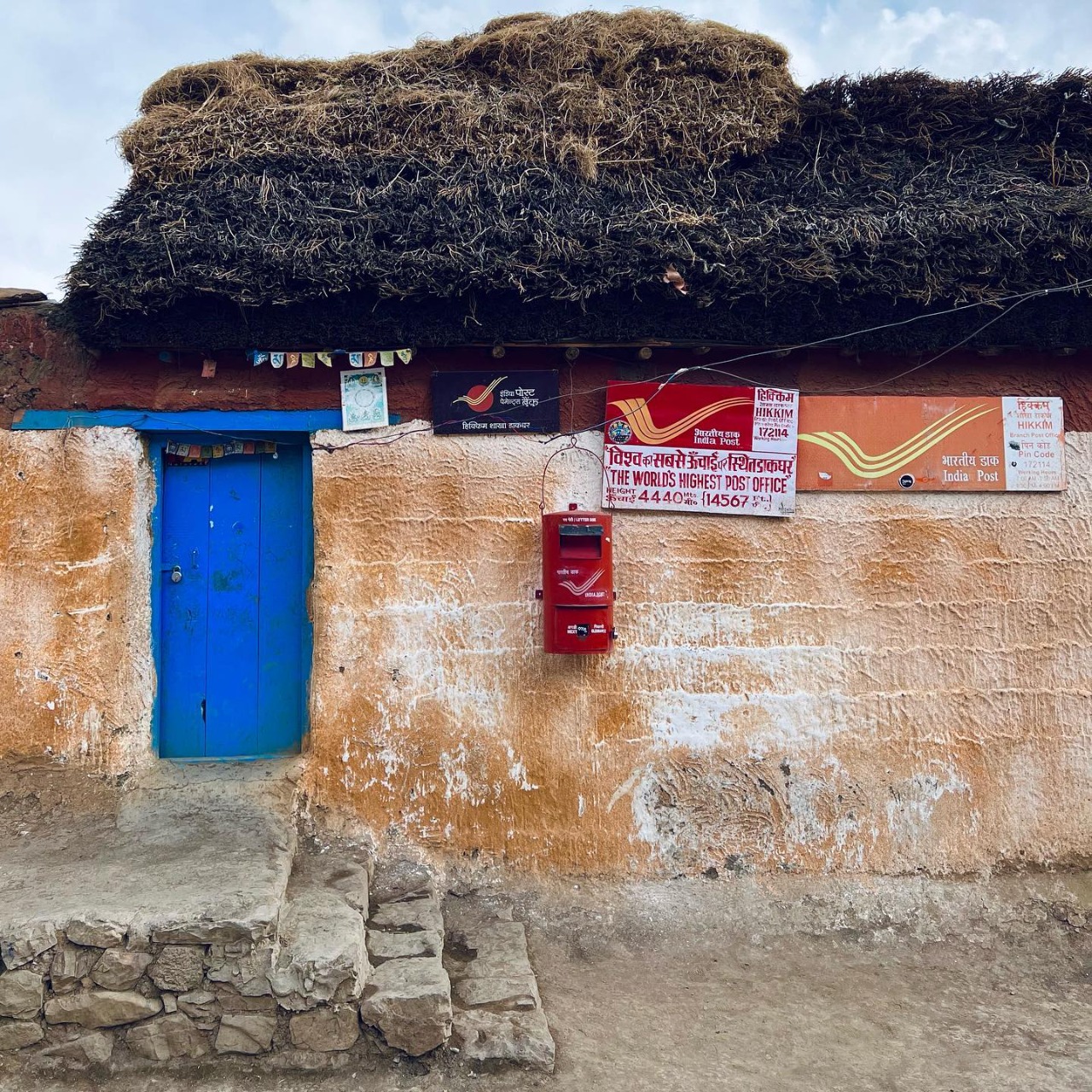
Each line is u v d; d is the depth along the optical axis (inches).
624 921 159.6
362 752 164.6
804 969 151.8
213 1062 118.8
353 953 122.8
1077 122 186.9
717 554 171.0
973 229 163.2
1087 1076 124.3
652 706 168.7
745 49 190.7
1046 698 173.3
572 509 161.3
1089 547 175.8
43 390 165.5
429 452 168.6
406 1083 117.5
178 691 172.1
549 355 170.6
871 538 173.0
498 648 167.5
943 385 175.6
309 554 172.4
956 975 152.4
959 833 170.1
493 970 138.7
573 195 171.0
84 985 119.0
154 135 173.2
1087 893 167.9
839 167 181.6
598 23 193.2
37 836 148.0
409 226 162.6
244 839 147.9
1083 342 170.2
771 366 173.5
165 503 172.9
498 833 165.0
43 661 161.9
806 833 168.1
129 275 153.3
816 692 170.6
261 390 166.9
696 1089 118.6
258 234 159.3
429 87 186.2
